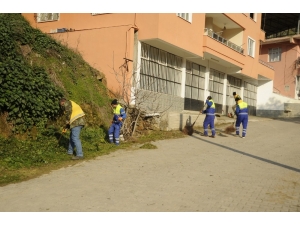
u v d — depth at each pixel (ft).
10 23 36.50
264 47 99.66
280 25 102.99
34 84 31.50
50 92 32.89
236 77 79.05
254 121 65.26
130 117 39.63
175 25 49.65
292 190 21.89
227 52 63.72
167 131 44.24
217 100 70.38
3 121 29.14
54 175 24.23
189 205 18.78
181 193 20.71
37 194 20.30
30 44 37.93
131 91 42.01
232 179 23.99
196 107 62.54
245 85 84.12
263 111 88.99
